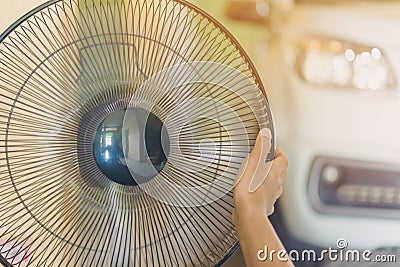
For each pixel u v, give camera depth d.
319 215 1.12
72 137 0.79
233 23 1.16
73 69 0.82
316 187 1.12
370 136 1.10
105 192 0.80
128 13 1.04
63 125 0.79
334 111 1.12
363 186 1.10
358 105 1.11
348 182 1.11
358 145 1.10
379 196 1.09
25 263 1.02
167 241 0.93
